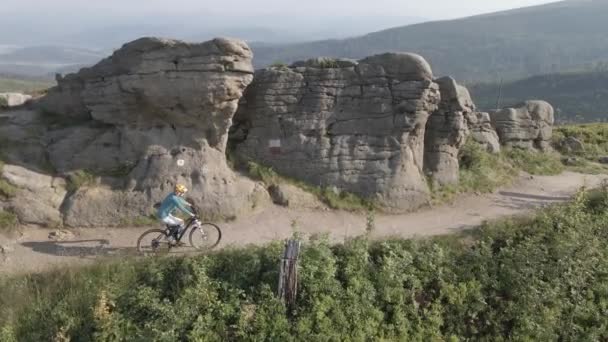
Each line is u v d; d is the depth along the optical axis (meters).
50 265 14.62
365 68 20.33
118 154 18.33
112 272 14.43
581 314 16.73
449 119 22.36
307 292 14.56
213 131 18.58
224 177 18.53
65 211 16.78
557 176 28.61
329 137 20.48
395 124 20.59
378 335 14.66
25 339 12.97
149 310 13.62
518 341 15.77
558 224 18.80
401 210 20.52
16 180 16.89
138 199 17.41
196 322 13.35
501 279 16.72
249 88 20.44
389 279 15.41
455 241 17.84
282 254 14.73
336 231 18.25
